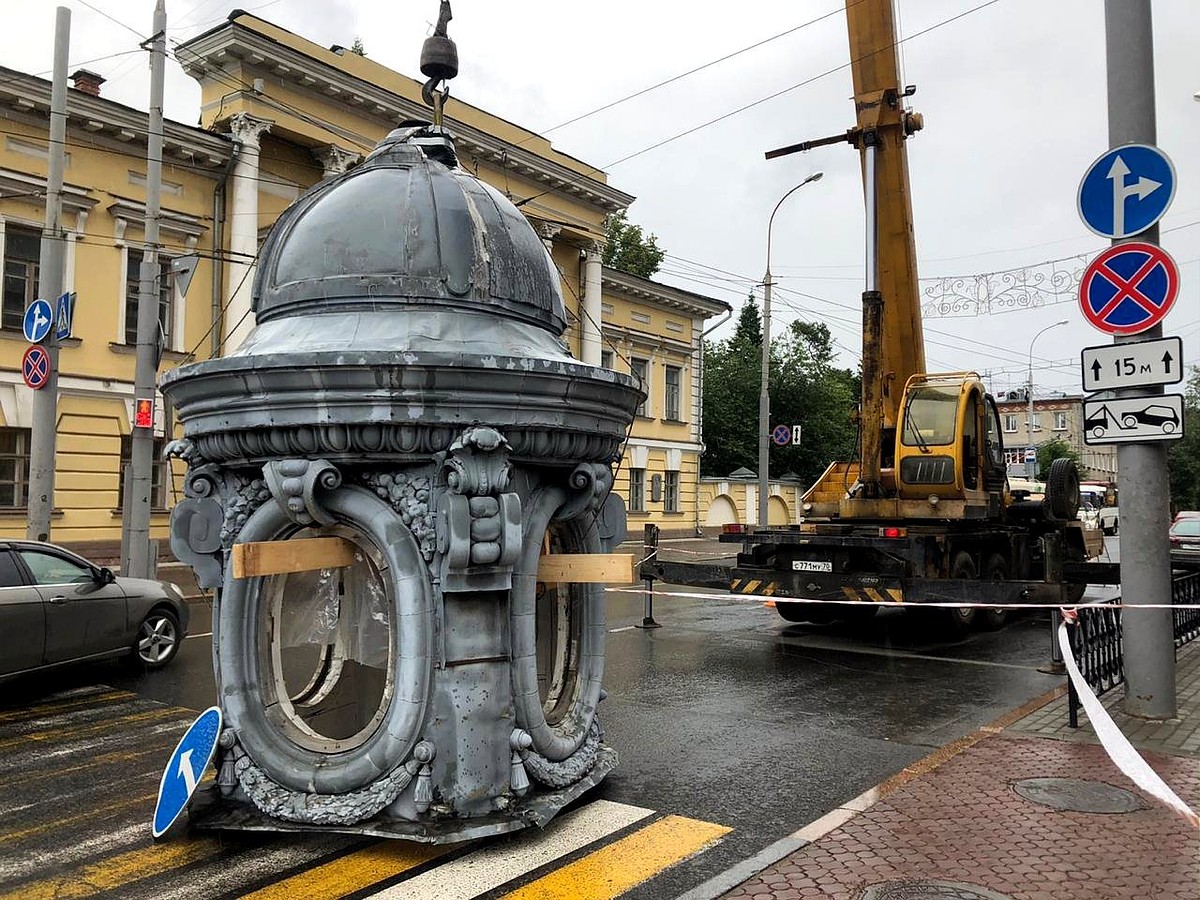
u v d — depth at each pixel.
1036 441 75.00
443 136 5.05
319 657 5.32
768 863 3.96
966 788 4.96
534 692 4.35
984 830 4.34
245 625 4.38
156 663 8.64
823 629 11.52
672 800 4.86
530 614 4.37
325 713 5.19
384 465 4.18
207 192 19.67
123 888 3.78
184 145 18.86
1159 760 5.41
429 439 4.04
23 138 16.94
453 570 4.01
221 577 4.43
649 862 4.00
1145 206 6.21
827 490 12.68
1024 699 7.46
